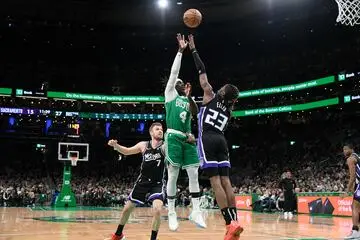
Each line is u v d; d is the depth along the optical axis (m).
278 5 32.12
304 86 33.19
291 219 15.32
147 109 39.84
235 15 34.59
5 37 37.06
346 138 31.83
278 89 35.00
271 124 38.12
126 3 33.44
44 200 28.02
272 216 17.42
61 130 38.44
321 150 32.38
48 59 39.84
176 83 6.51
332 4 29.83
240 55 39.19
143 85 40.91
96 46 39.44
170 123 6.33
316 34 33.84
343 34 32.25
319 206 18.73
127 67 41.44
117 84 41.03
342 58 32.38
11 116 37.22
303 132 36.19
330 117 34.28
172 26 36.97
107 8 34.03
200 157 5.19
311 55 35.12
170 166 6.32
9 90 35.88
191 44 5.69
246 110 37.22
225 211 4.93
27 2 32.53
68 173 25.06
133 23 36.66
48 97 36.97
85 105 38.78
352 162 8.72
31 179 34.31
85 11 34.47
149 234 9.05
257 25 34.91
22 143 38.66
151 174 6.47
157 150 6.50
